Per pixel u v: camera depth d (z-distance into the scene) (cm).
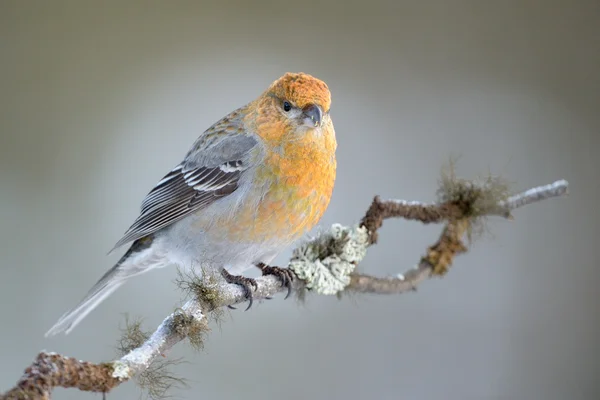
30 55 1209
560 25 1240
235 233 752
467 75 1228
